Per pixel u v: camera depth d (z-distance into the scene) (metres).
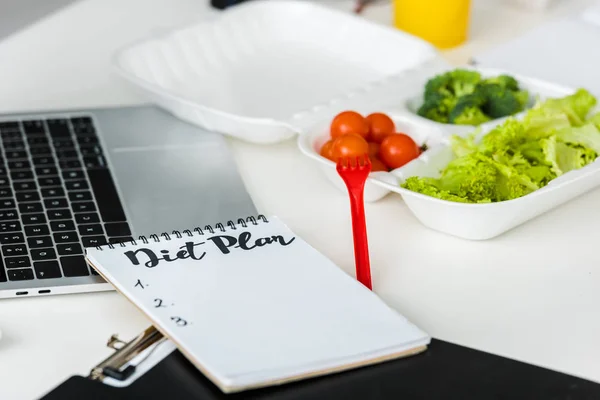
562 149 1.17
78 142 1.33
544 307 1.00
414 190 1.11
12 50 1.69
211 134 1.37
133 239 1.09
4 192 1.18
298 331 0.88
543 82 1.39
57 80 1.57
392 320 0.90
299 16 1.66
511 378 0.87
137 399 0.83
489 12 1.84
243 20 1.64
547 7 1.86
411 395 0.84
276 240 1.04
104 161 1.28
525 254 1.09
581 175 1.10
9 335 0.95
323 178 1.27
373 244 1.11
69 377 0.86
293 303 0.92
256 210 1.17
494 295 1.02
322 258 1.00
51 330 0.95
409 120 1.30
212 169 1.26
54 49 1.69
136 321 0.97
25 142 1.32
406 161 1.20
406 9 1.66
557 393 0.85
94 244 1.08
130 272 0.96
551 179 1.15
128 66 1.50
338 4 1.88
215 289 0.94
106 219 1.13
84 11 1.85
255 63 1.59
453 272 1.06
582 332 0.96
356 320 0.90
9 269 1.02
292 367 0.83
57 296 1.01
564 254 1.09
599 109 1.31
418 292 1.02
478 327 0.96
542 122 1.21
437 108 1.34
